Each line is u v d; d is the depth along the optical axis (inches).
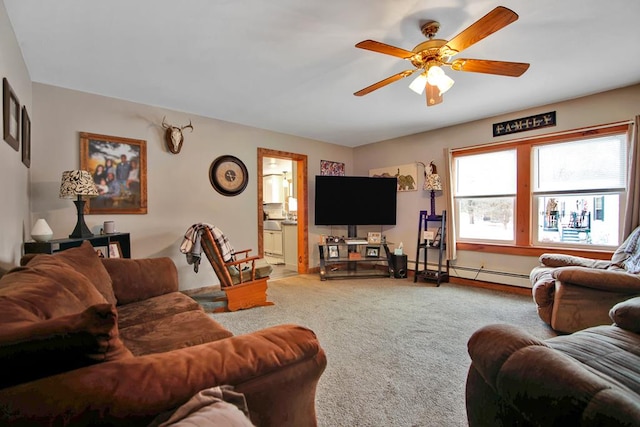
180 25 81.0
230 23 80.4
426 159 192.4
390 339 99.7
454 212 178.1
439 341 98.2
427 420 61.4
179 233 150.6
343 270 215.0
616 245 128.8
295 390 39.4
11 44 79.2
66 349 27.4
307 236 208.4
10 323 28.8
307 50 94.5
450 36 87.7
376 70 108.5
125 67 104.5
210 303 140.1
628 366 49.0
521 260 154.0
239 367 34.6
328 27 82.7
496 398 45.6
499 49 95.3
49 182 116.4
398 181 207.3
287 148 196.9
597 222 133.9
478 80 117.9
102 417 26.7
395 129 187.9
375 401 67.4
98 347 28.9
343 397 68.9
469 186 174.2
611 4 74.4
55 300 39.4
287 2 72.5
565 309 99.9
